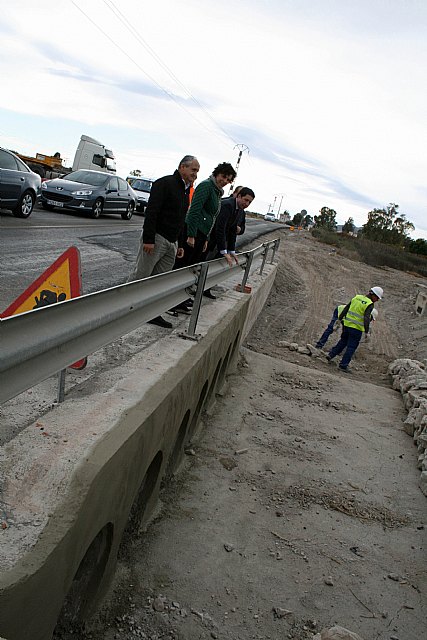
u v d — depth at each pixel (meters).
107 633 3.13
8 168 13.53
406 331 18.03
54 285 3.61
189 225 6.57
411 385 9.80
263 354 11.00
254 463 5.90
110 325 3.31
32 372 2.38
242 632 3.46
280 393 8.56
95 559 3.09
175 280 4.62
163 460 4.11
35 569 2.02
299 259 28.83
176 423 4.29
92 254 11.25
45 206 19.05
